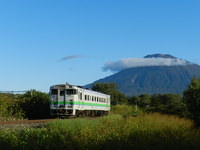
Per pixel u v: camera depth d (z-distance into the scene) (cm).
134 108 7669
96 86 12938
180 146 1102
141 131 1433
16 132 1380
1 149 1027
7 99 3350
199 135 1363
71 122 1886
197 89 2334
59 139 1198
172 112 3200
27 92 3975
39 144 1091
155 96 13138
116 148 1063
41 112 3878
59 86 3638
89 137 1265
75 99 3603
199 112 2266
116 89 12888
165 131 1436
